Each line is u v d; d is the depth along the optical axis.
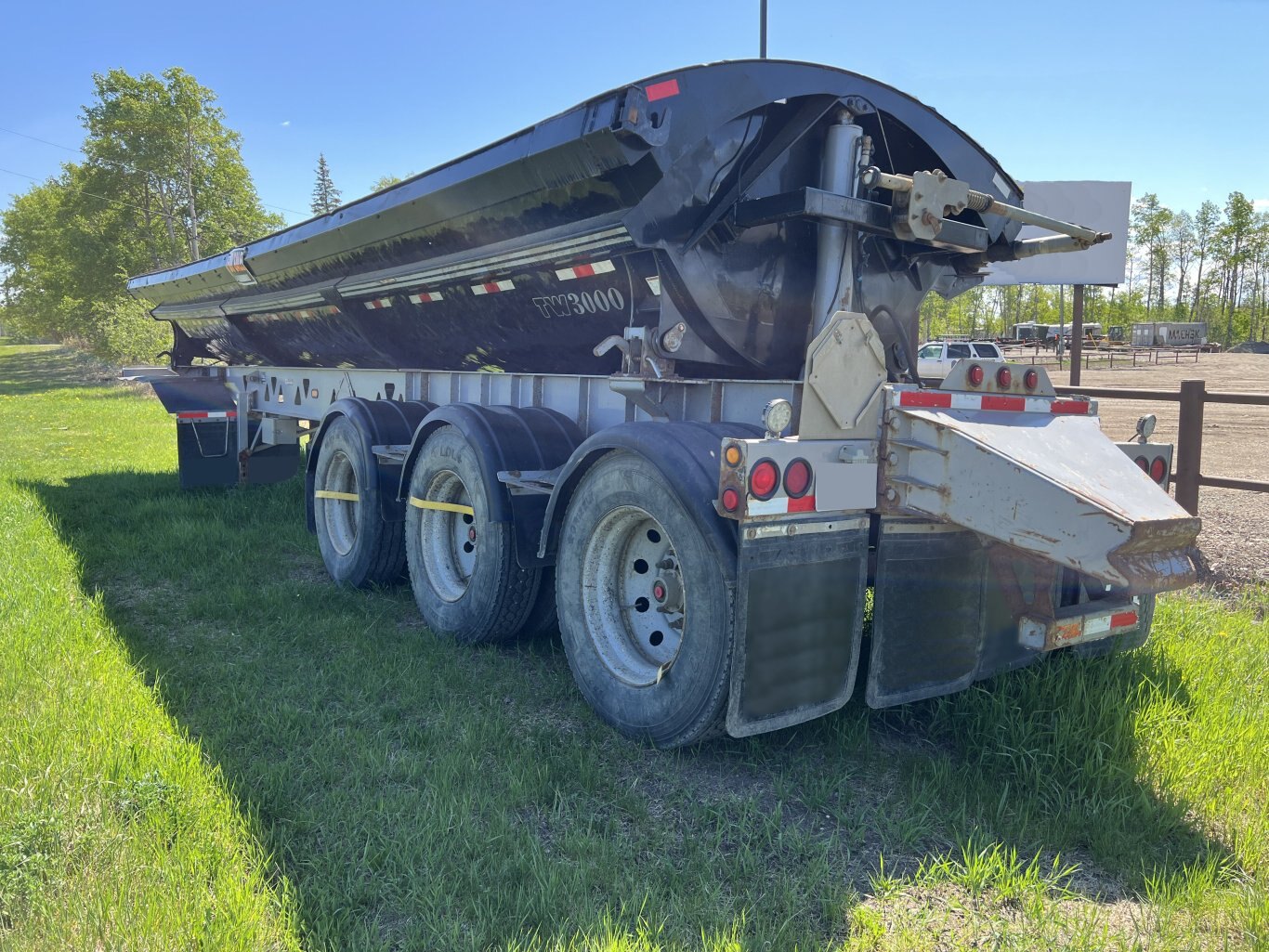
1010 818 2.99
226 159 50.81
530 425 4.60
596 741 3.52
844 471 3.07
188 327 11.09
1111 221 13.21
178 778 2.97
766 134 4.09
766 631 2.98
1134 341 60.38
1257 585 5.56
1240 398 5.62
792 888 2.54
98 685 3.76
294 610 5.17
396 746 3.46
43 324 68.38
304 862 2.61
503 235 4.80
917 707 3.84
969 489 2.93
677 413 4.12
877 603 3.16
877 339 3.13
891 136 4.51
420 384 6.36
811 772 3.30
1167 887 2.54
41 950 2.14
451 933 2.27
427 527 4.96
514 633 4.55
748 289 4.24
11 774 2.92
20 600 4.96
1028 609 3.48
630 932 2.32
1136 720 3.43
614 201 3.98
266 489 9.02
